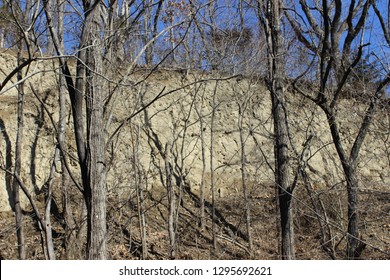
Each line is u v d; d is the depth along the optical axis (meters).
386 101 10.75
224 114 16.38
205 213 14.23
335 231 11.86
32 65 14.48
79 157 8.07
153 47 12.11
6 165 13.43
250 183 15.55
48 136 13.98
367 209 11.76
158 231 13.34
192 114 16.03
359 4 11.62
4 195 13.16
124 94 13.72
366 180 13.42
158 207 14.15
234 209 14.39
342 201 12.29
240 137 14.71
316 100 10.65
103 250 7.84
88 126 8.06
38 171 13.63
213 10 12.57
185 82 16.11
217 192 15.25
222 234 13.29
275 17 10.55
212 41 13.42
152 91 15.55
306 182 10.58
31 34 9.31
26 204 13.20
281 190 10.09
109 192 11.87
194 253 12.27
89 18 8.18
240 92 16.20
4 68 14.64
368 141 15.20
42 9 7.86
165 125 15.41
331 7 11.21
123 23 9.00
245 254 12.04
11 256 11.17
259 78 14.15
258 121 16.06
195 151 15.70
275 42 10.54
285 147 10.27
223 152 15.98
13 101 14.27
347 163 10.67
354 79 11.28
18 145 11.09
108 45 8.83
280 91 10.43
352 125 14.78
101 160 8.02
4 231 11.40
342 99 12.09
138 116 14.56
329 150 15.75
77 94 8.17
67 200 11.64
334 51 10.70
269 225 13.49
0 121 13.86
